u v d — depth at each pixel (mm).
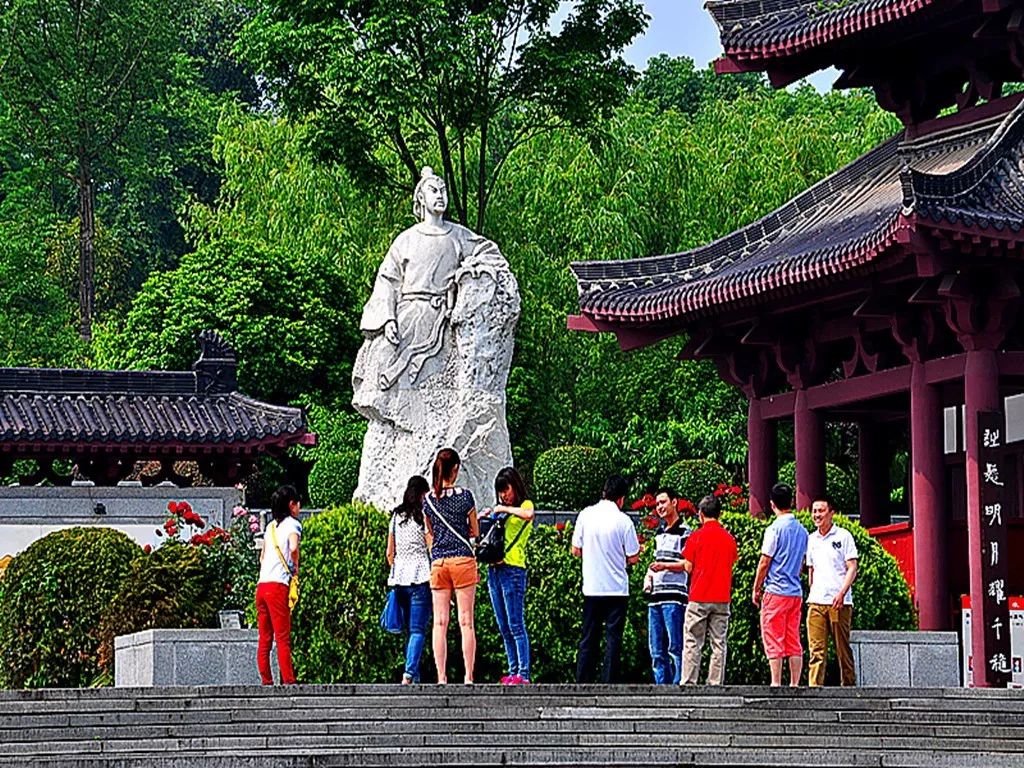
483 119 46969
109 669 27719
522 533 22391
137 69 68250
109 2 66750
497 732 19922
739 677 26156
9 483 52812
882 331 33562
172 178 76312
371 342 28672
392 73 44156
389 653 25344
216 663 24906
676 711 20734
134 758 18078
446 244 28688
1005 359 30859
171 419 42312
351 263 52594
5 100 68750
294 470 53750
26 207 70438
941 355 32344
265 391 52750
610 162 54031
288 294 53531
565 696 21062
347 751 18891
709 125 57719
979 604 28812
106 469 42844
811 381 34906
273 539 22719
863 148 54812
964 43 35906
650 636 23891
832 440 53250
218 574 28297
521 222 53281
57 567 28438
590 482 46969
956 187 29547
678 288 34250
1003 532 26703
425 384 28359
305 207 53312
